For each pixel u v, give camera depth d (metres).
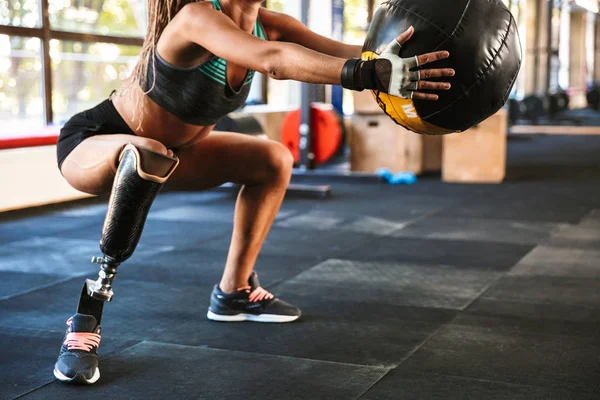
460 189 6.55
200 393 2.10
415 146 7.53
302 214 5.31
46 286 3.36
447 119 1.83
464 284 3.34
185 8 2.00
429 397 2.06
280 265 3.73
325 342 2.54
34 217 5.18
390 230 4.69
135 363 2.34
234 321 2.77
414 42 1.76
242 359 2.37
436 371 2.26
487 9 1.81
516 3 18.30
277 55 1.85
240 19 2.16
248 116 5.71
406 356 2.40
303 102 7.14
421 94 1.74
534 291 3.21
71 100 6.87
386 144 7.27
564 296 3.13
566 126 14.48
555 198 5.96
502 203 5.75
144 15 7.43
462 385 2.14
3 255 4.00
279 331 2.66
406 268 3.66
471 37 1.76
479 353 2.42
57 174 5.69
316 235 4.54
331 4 9.22
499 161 6.99
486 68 1.79
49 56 6.06
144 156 2.00
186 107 2.15
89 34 6.37
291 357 2.39
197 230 4.73
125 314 2.88
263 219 2.67
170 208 5.59
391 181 6.95
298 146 7.46
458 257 3.91
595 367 2.29
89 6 7.00
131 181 2.01
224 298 2.76
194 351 2.45
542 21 19.34
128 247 2.12
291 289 3.27
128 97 2.22
